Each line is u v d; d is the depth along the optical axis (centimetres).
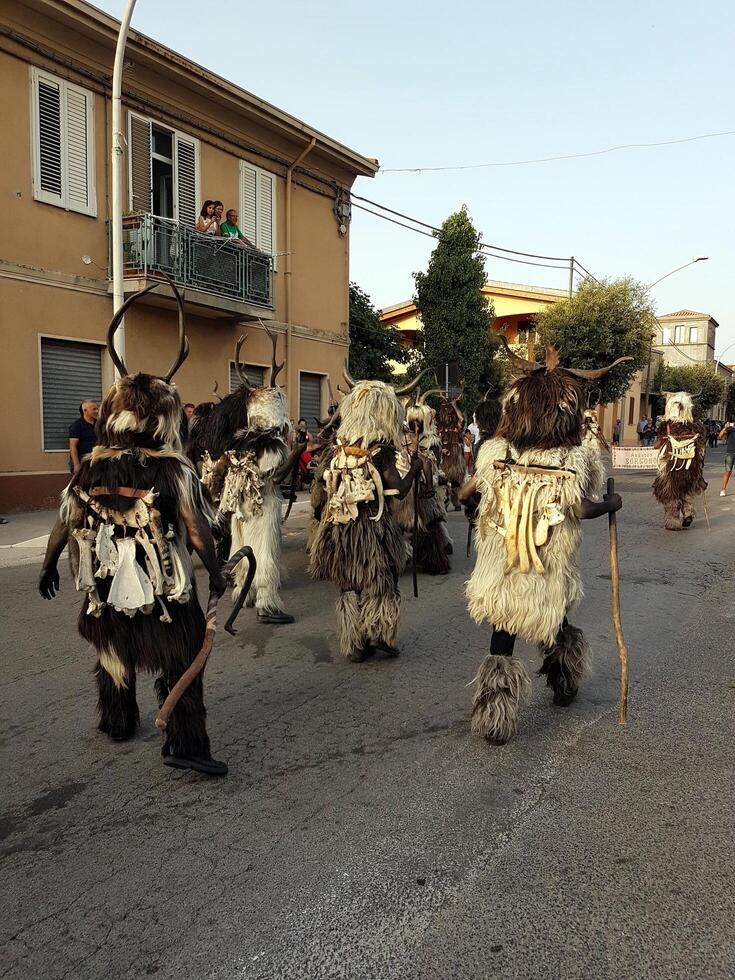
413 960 244
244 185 1716
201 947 251
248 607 690
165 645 342
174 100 1520
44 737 418
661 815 332
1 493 1254
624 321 2769
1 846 312
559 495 375
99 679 402
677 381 5716
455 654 561
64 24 1288
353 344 2370
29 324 1286
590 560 927
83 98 1353
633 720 437
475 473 411
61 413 1362
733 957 245
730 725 430
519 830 320
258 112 1667
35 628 631
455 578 825
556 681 446
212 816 334
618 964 242
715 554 966
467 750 398
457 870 292
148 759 390
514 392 387
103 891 281
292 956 246
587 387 401
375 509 518
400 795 351
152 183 1498
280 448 634
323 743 409
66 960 245
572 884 282
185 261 1463
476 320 2597
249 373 1772
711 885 282
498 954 246
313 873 291
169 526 331
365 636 534
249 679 510
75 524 336
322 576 545
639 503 1499
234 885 284
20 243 1269
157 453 327
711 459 3738
